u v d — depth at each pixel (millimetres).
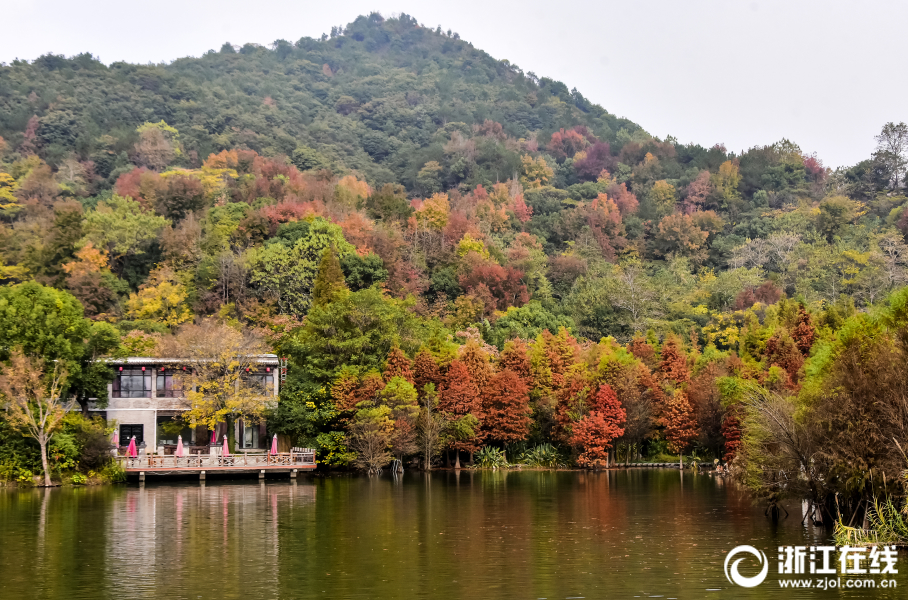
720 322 132000
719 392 83562
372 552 37281
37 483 63156
